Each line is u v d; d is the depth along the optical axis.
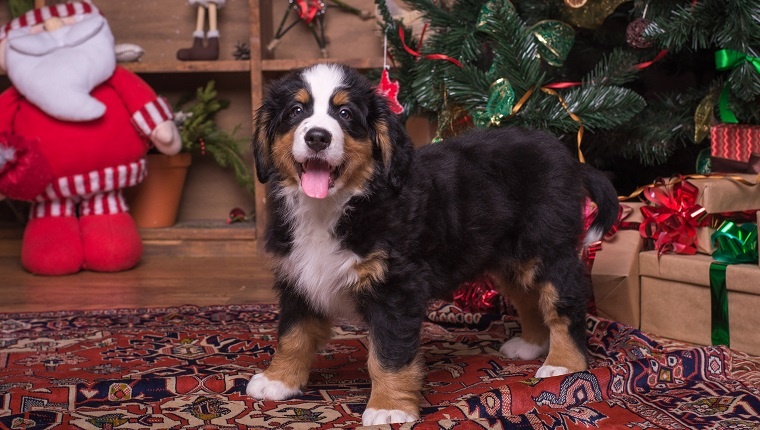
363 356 2.67
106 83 4.18
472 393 2.27
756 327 2.61
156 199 4.74
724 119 3.08
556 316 2.39
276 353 2.29
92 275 4.12
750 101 3.04
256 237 4.68
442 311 3.10
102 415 2.07
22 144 3.83
